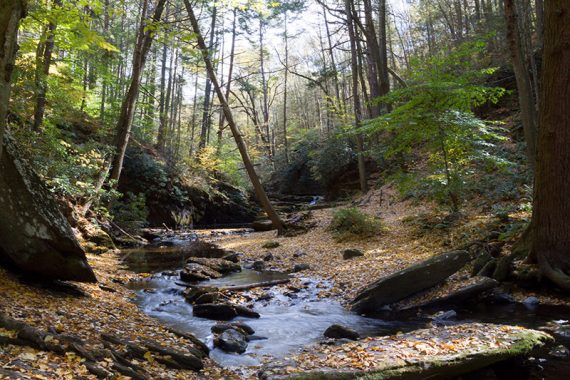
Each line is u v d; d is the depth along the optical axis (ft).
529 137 33.24
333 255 36.60
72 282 22.98
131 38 82.84
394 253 32.78
